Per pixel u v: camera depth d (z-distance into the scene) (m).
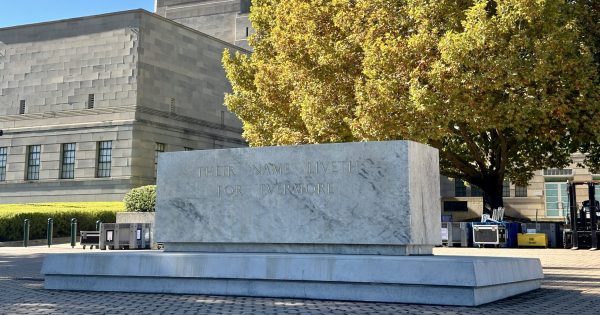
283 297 10.23
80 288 11.64
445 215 48.25
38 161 50.00
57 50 50.19
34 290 11.69
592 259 20.91
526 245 30.94
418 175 10.79
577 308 8.98
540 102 22.30
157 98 48.31
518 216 47.81
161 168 12.39
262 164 11.55
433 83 22.00
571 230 28.45
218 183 11.86
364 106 22.80
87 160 47.56
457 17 23.17
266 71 28.62
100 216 38.62
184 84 50.88
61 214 35.97
